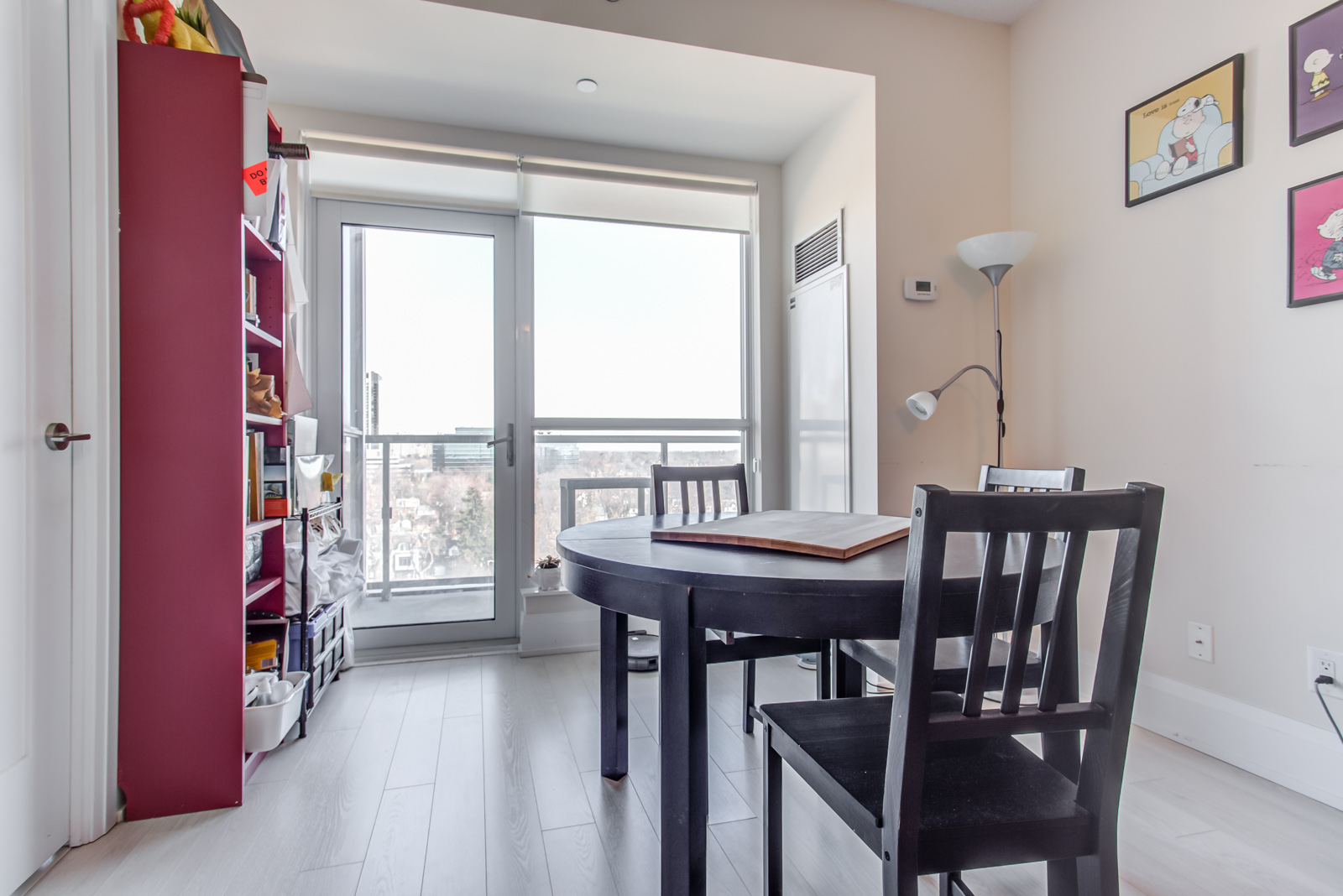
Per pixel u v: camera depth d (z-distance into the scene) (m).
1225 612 1.80
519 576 2.88
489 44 2.22
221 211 1.54
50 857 1.34
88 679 1.40
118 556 1.48
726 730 2.00
